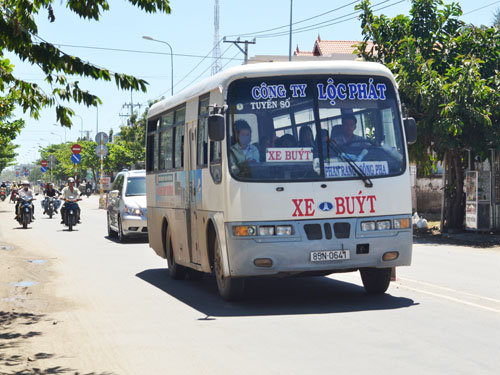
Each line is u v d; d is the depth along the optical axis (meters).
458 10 24.98
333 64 10.62
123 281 13.85
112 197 24.55
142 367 7.04
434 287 12.10
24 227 30.08
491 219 24.19
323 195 10.21
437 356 7.08
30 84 9.45
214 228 10.93
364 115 10.62
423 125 23.41
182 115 13.05
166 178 14.18
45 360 7.51
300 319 9.34
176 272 13.88
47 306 11.16
